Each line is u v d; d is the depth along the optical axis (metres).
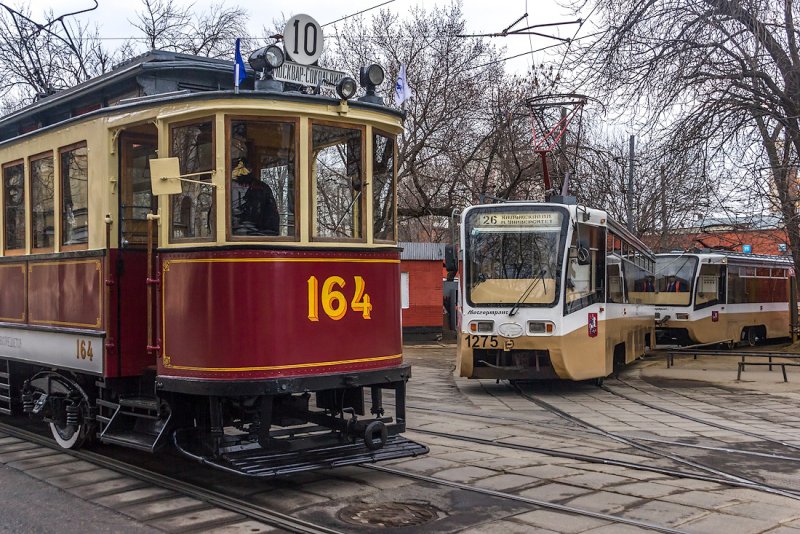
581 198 23.06
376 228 6.83
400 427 6.80
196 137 6.32
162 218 6.43
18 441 8.65
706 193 17.17
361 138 6.68
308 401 7.09
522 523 5.52
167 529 5.48
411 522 5.58
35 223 8.25
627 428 9.50
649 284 19.59
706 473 7.03
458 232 13.14
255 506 5.95
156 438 6.41
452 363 18.81
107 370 6.98
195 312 6.15
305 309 6.23
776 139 17.17
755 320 23.89
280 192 6.27
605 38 15.88
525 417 10.39
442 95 24.94
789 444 8.47
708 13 15.45
